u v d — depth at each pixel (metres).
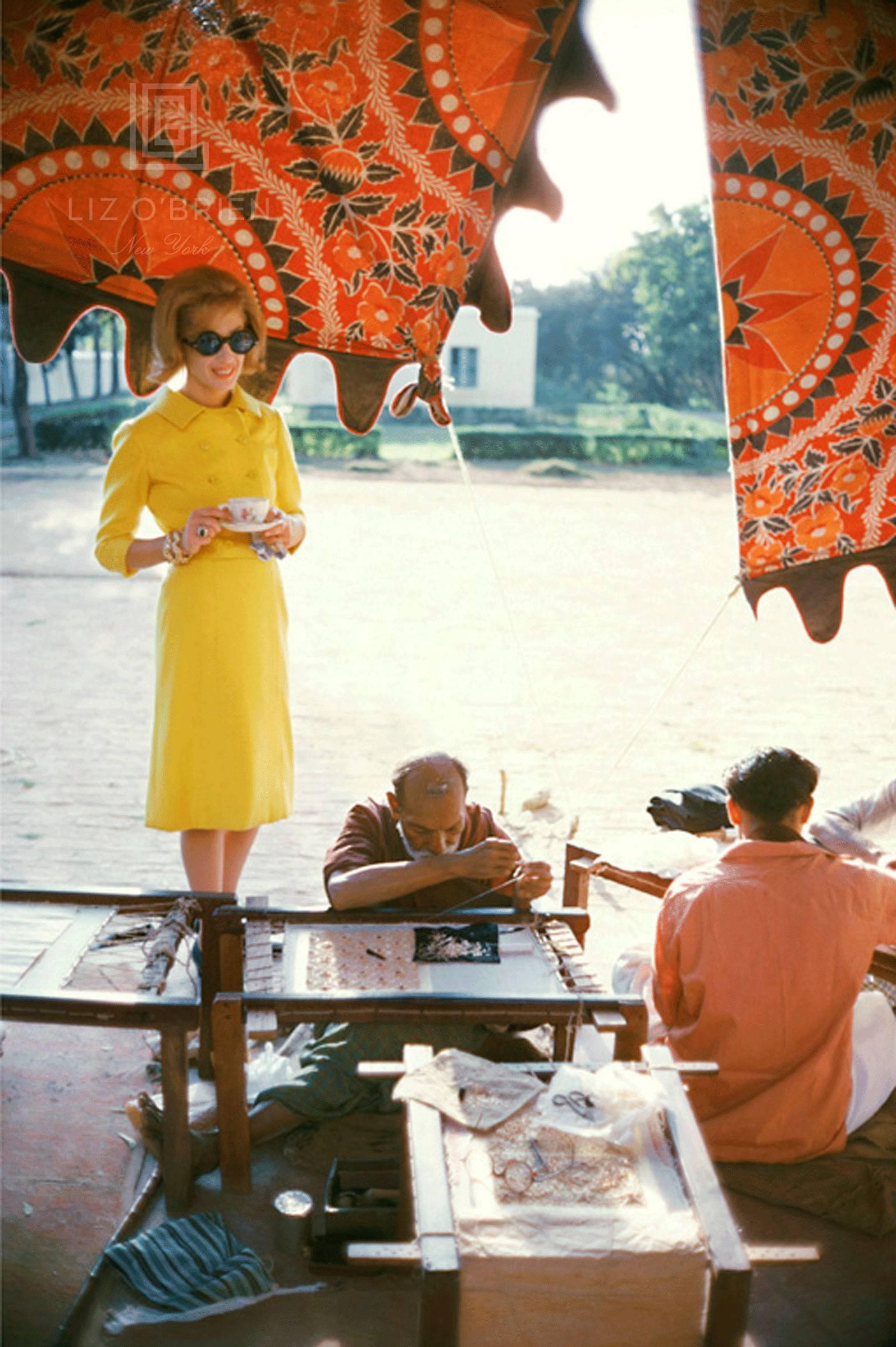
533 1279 2.05
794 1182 3.07
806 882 3.10
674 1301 2.09
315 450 29.64
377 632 11.37
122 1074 3.63
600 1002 2.89
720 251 3.56
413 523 19.73
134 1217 2.94
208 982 3.43
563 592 13.99
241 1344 2.58
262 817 4.10
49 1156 3.21
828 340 3.64
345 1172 2.95
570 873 4.10
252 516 3.86
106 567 4.02
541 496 24.33
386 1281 2.79
